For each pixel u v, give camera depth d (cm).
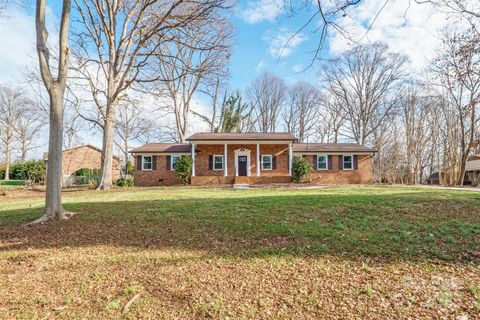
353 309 290
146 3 1437
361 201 870
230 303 305
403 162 3209
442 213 711
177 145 2484
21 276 381
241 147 2256
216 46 1299
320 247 471
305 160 2103
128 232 596
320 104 3856
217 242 515
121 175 3475
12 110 3959
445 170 2861
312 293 324
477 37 1178
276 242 505
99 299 318
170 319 279
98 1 1584
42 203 1131
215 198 1079
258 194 1230
